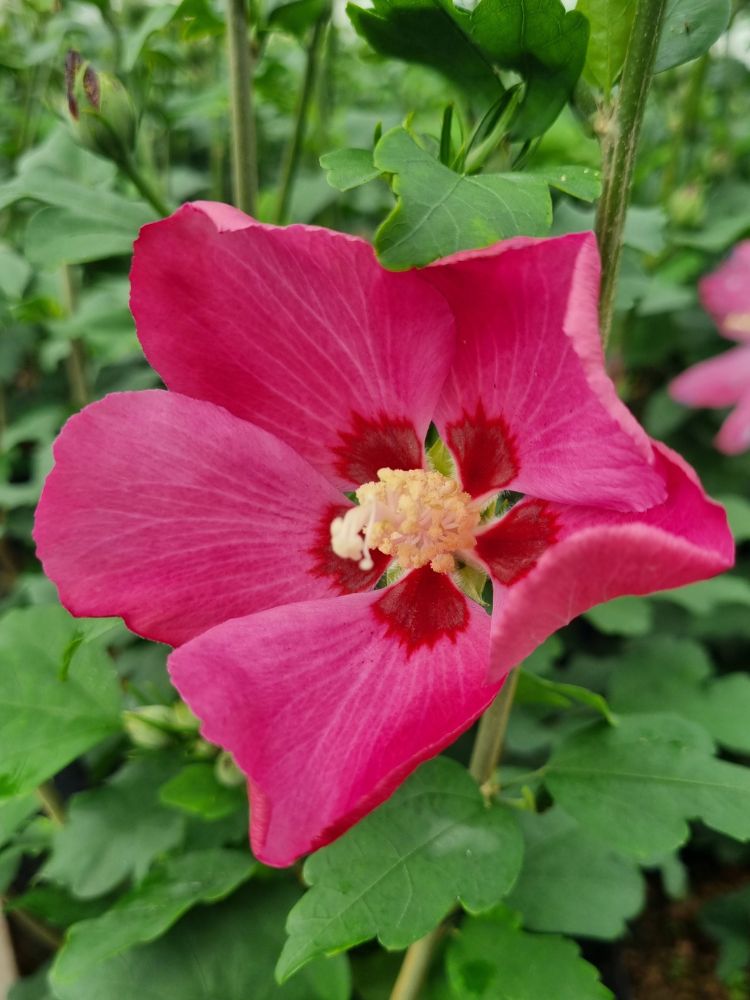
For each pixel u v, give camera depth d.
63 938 0.29
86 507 0.15
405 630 0.16
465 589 0.17
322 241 0.14
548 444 0.14
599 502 0.14
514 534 0.16
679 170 0.44
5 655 0.21
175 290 0.15
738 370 0.40
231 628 0.15
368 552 0.16
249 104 0.21
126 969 0.21
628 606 0.32
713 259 0.46
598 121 0.15
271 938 0.22
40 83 0.36
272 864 0.13
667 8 0.16
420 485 0.16
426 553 0.16
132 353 0.34
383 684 0.15
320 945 0.16
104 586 0.15
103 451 0.15
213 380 0.16
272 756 0.14
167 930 0.22
